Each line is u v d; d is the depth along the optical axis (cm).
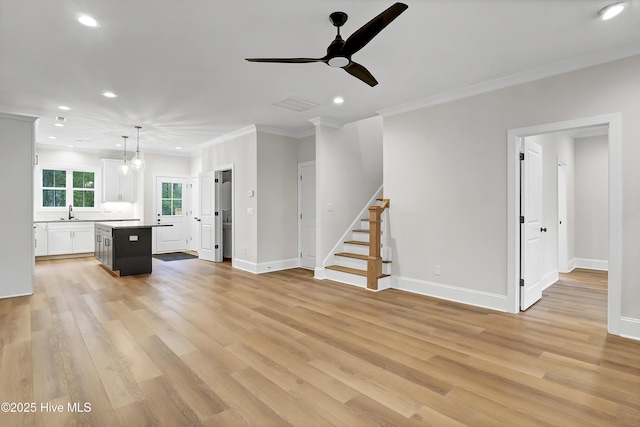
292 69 332
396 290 460
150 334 301
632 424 178
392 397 204
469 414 187
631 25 251
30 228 435
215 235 700
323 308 380
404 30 259
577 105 313
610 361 249
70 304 392
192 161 884
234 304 396
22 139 430
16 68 326
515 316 351
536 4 225
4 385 214
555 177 513
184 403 197
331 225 554
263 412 189
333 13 236
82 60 309
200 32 262
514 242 357
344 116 512
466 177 392
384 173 479
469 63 320
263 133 589
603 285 490
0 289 417
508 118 358
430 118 426
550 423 179
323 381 222
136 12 233
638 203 285
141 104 442
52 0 217
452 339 292
